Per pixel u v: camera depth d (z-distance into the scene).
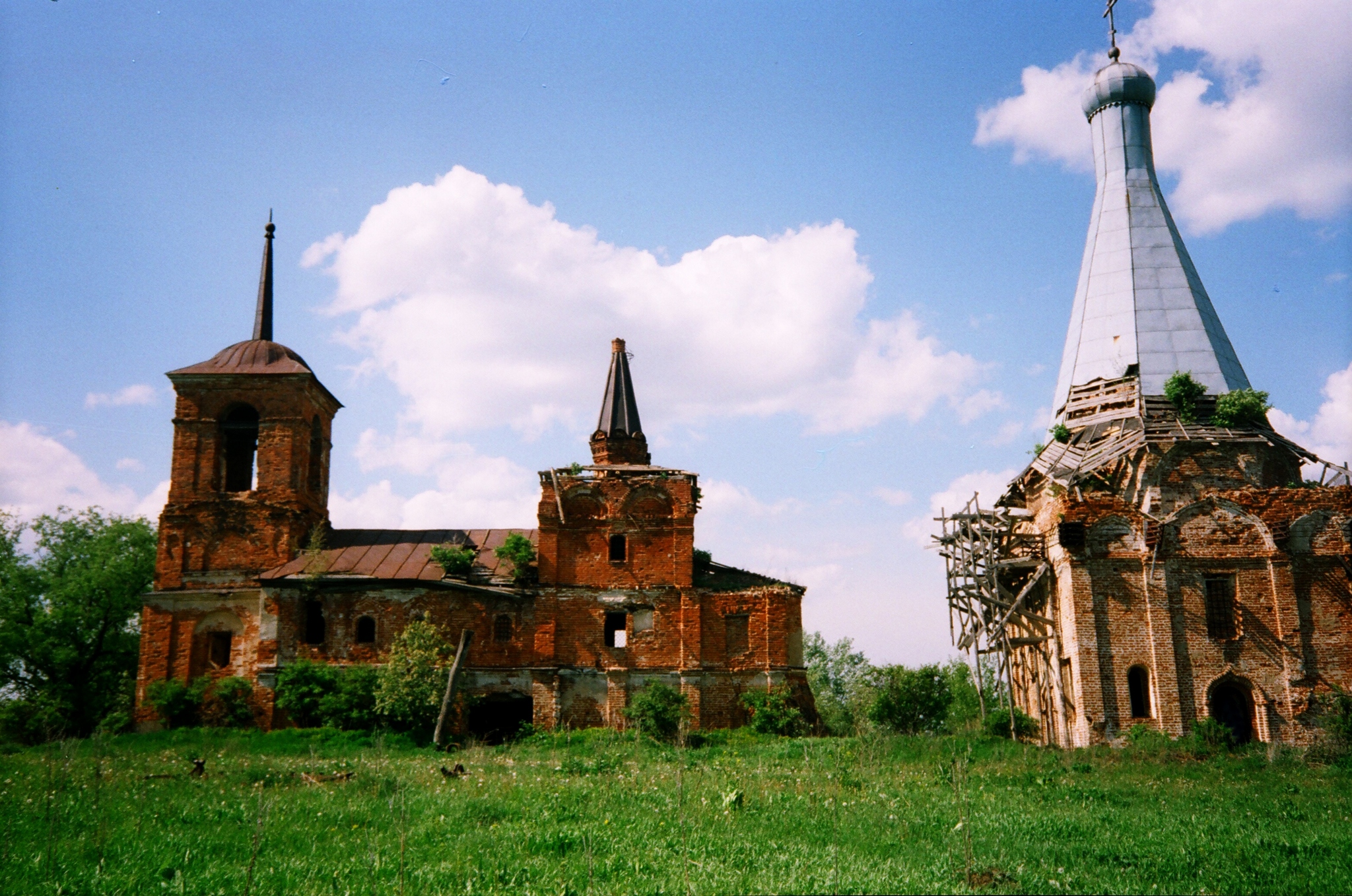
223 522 45.91
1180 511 37.97
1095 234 45.22
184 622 44.78
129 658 52.91
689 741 40.03
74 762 27.94
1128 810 22.77
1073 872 15.97
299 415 47.06
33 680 50.38
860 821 19.72
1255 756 32.34
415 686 40.31
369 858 14.67
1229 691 37.25
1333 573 37.50
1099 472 38.56
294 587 44.06
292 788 23.39
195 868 15.49
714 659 45.50
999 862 16.44
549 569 45.84
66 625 50.38
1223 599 37.59
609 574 46.19
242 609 44.88
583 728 44.19
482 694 44.25
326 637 43.81
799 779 26.39
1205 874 16.19
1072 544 37.84
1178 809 23.02
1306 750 33.59
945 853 16.94
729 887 14.50
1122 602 37.47
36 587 50.97
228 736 40.31
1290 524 37.66
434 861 16.03
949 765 29.11
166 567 45.62
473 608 44.97
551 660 44.59
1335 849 17.98
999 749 33.78
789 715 42.81
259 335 50.03
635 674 45.06
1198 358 41.66
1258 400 39.00
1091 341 43.34
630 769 29.48
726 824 19.28
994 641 39.94
